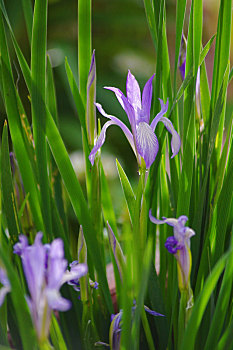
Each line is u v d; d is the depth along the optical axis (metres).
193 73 0.68
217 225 0.67
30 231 0.71
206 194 0.70
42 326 0.56
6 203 0.67
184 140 0.69
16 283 0.56
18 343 0.68
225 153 0.68
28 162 0.67
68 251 0.69
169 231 0.71
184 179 0.67
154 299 0.68
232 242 0.58
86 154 0.69
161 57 0.68
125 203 0.72
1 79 0.68
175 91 0.69
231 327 0.61
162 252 0.72
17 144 0.67
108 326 0.71
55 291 0.56
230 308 0.67
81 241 0.66
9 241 0.67
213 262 0.68
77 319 0.70
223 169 0.68
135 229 0.65
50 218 0.67
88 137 0.68
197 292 0.68
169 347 0.68
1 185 0.67
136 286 0.59
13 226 0.67
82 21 0.68
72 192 0.66
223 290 0.62
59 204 0.72
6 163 0.67
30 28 0.72
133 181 1.72
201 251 0.70
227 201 0.67
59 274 0.56
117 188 1.63
